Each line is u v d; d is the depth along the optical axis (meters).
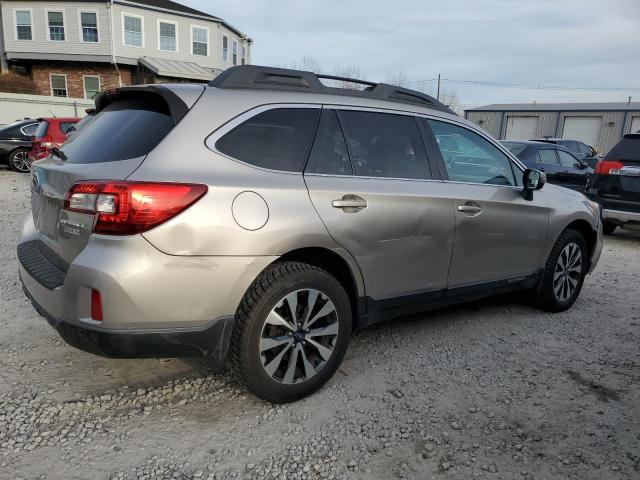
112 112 3.05
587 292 5.31
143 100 2.92
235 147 2.70
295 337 2.84
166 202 2.37
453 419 2.84
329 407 2.91
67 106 22.23
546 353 3.72
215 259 2.49
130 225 2.33
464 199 3.57
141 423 2.71
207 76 28.08
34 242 3.10
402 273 3.30
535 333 4.10
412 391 3.12
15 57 28.33
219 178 2.54
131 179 2.37
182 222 2.40
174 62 29.06
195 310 2.49
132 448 2.51
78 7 27.31
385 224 3.12
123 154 2.59
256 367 2.71
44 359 3.34
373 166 3.22
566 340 3.98
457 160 3.73
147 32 28.30
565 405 3.02
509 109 41.38
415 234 3.29
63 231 2.58
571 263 4.61
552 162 10.06
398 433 2.70
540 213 4.17
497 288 4.03
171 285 2.41
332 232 2.87
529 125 40.31
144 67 28.28
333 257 3.01
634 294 5.28
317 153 2.98
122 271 2.31
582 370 3.47
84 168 2.62
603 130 37.25
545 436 2.71
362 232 3.01
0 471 2.31
